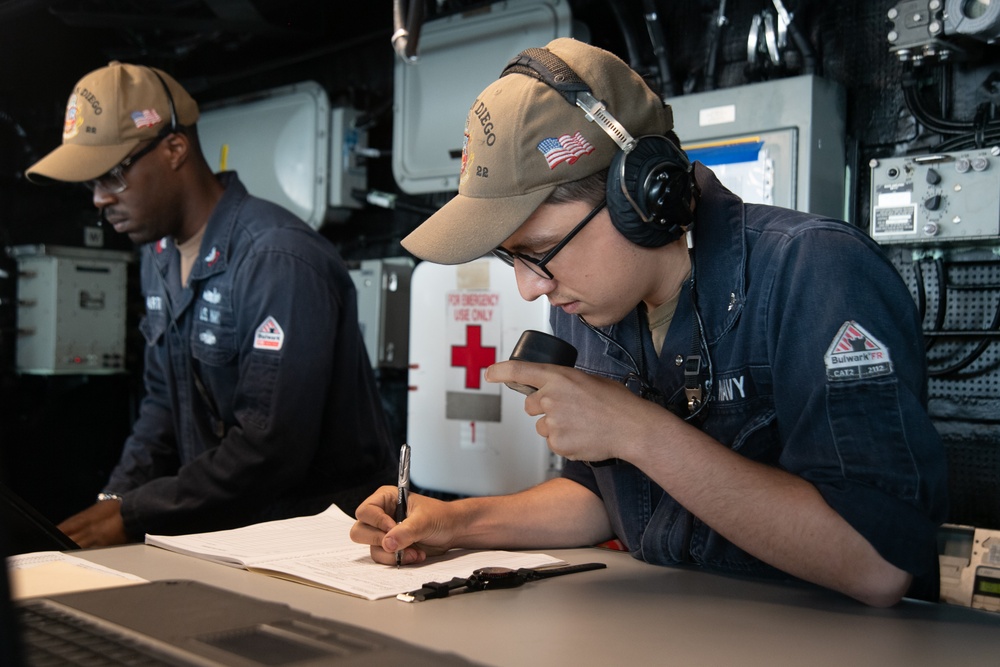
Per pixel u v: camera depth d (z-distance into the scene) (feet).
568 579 3.91
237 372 7.32
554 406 3.74
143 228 7.35
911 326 3.77
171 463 8.64
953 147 8.16
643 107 3.73
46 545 4.82
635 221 3.63
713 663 2.68
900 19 7.80
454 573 3.85
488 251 3.53
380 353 12.09
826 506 3.52
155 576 3.72
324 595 3.48
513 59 3.81
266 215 7.25
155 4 13.44
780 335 3.84
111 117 7.02
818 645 2.90
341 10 13.34
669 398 4.38
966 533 6.07
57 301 14.70
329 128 12.78
